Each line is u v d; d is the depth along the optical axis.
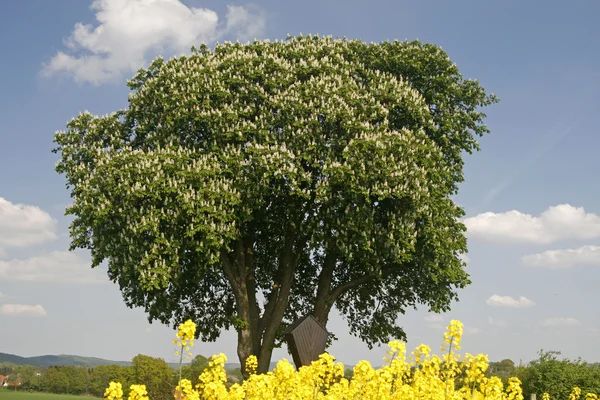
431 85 28.17
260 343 26.95
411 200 24.02
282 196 25.22
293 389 11.84
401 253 24.06
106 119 27.44
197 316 29.31
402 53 28.16
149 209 23.00
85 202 23.27
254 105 24.88
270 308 27.64
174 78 25.14
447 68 28.09
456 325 11.20
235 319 25.12
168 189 22.33
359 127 23.73
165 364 39.53
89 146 26.95
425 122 26.33
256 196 23.77
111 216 23.77
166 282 22.08
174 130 25.12
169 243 22.56
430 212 25.02
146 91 26.44
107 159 24.09
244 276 26.44
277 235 26.88
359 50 28.70
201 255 23.36
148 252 22.78
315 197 23.53
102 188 23.45
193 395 10.88
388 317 31.41
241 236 26.44
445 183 27.95
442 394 11.33
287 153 23.22
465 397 11.85
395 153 23.80
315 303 27.89
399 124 27.14
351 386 11.58
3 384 71.94
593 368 29.02
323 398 12.25
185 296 28.17
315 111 23.88
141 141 27.22
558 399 28.06
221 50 28.12
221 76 25.19
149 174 22.89
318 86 24.52
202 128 25.06
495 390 11.37
